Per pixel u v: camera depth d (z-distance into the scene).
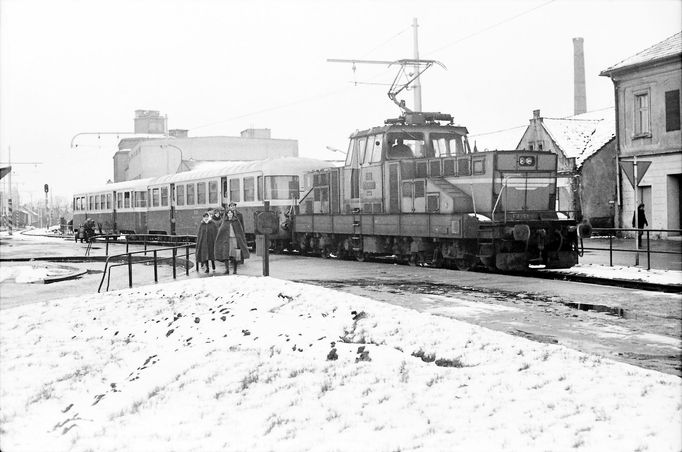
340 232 22.88
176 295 14.72
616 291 13.48
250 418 6.93
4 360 11.14
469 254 17.92
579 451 5.11
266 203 26.09
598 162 37.72
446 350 8.27
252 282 14.46
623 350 8.61
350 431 6.09
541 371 7.18
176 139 76.44
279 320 10.93
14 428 8.08
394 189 20.31
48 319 13.81
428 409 6.40
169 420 7.28
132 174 79.44
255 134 86.75
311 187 25.67
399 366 7.87
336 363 8.36
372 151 21.45
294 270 19.22
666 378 6.86
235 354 9.54
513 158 17.23
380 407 6.60
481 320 10.56
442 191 18.14
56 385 9.67
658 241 28.36
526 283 14.80
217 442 6.33
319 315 10.88
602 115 43.72
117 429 7.29
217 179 31.03
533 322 10.38
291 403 7.09
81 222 52.91
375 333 9.32
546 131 40.62
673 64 28.67
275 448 5.88
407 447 5.51
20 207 128.00
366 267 19.56
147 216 39.53
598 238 32.28
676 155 28.92
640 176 18.16
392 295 13.29
